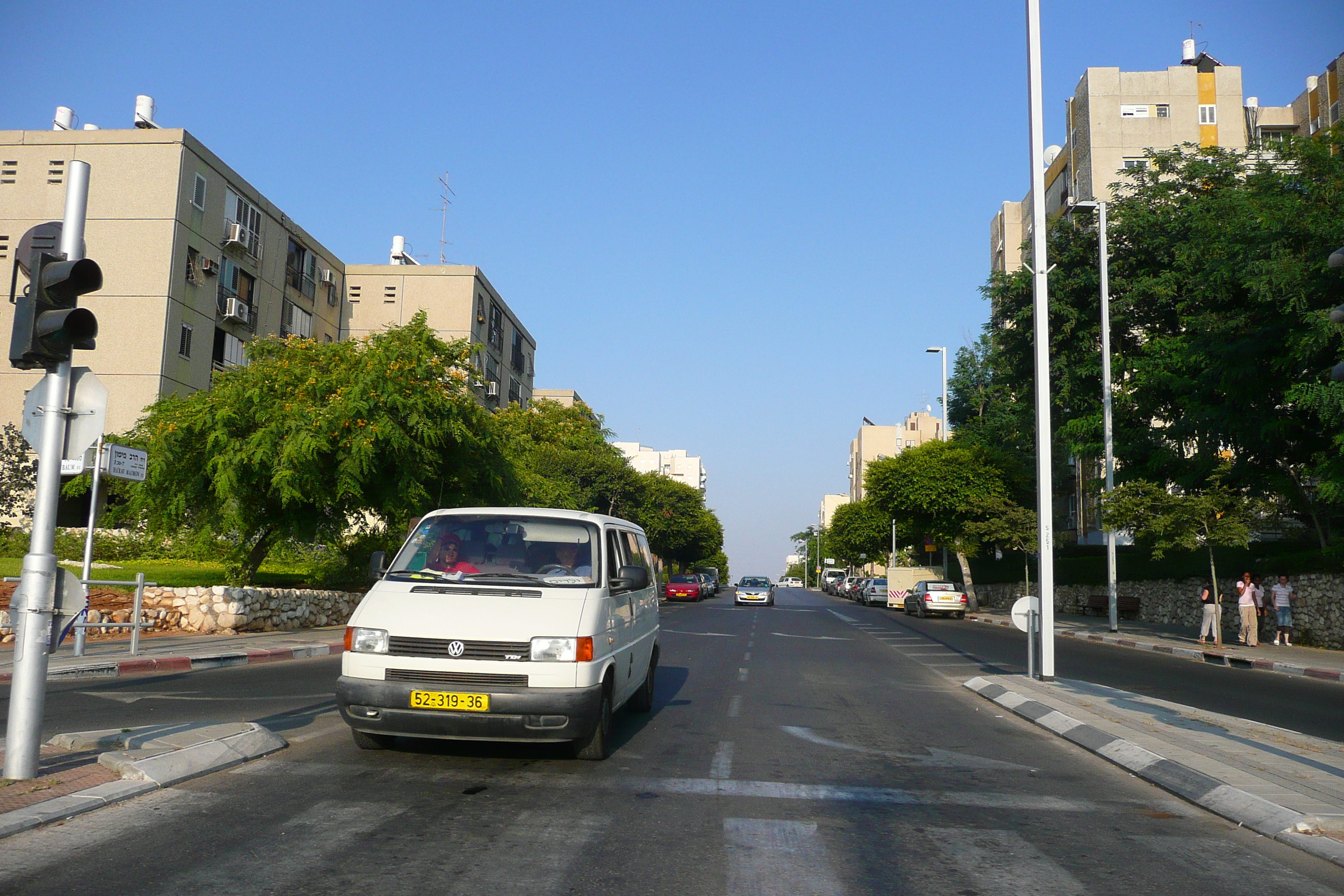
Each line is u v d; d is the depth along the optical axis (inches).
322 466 780.0
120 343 1279.5
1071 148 2030.0
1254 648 876.0
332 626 837.8
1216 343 928.3
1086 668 677.9
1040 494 543.8
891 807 243.4
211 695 410.9
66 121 1384.1
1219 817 243.6
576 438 2158.0
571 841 202.2
